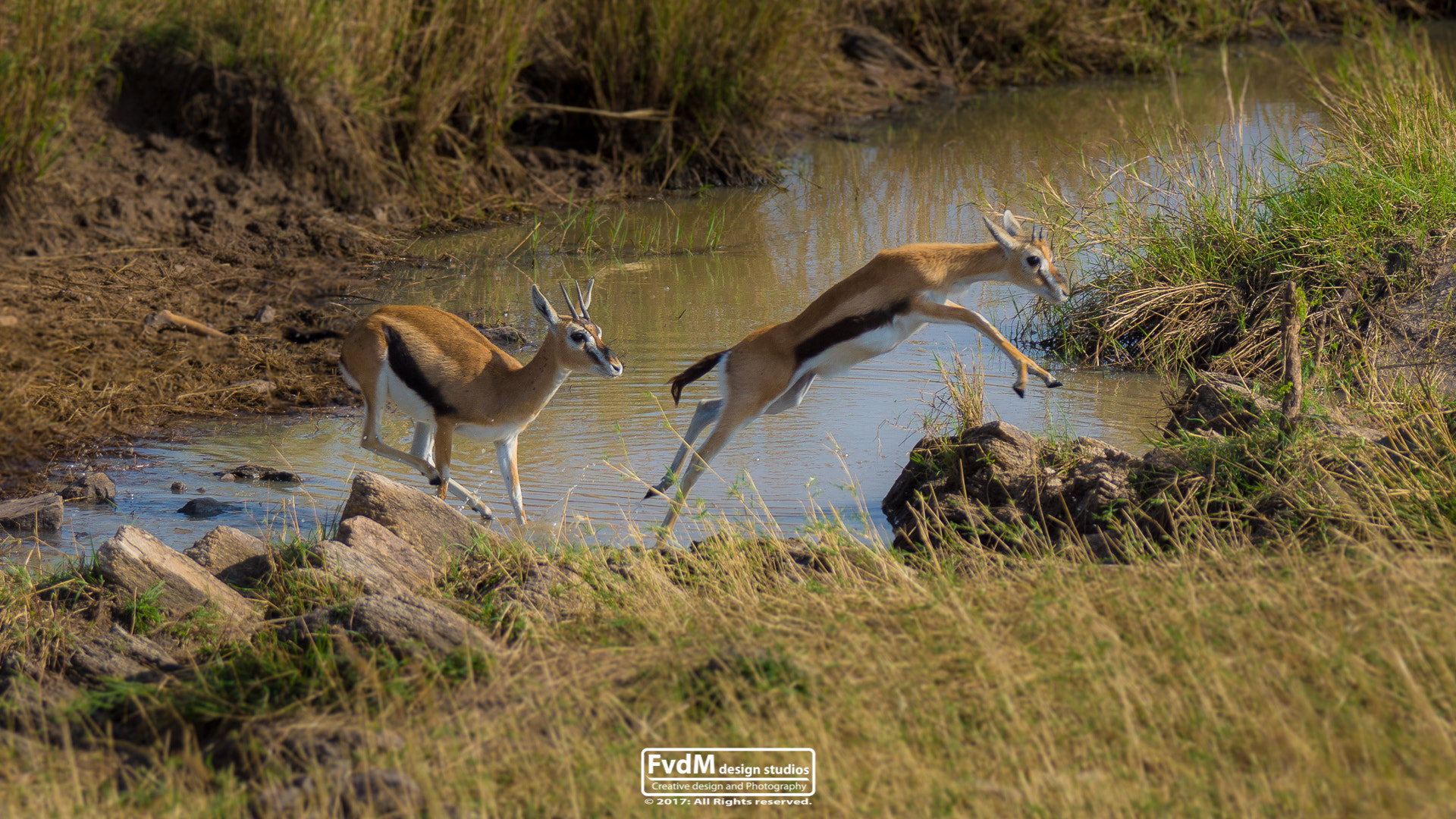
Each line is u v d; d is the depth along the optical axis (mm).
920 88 58562
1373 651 12039
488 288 34594
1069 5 61031
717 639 14258
